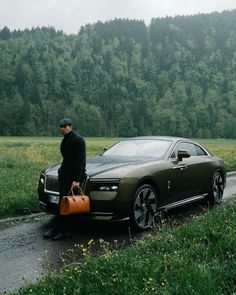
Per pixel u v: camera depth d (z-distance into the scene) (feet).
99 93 633.61
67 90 613.93
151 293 13.10
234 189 44.62
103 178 23.80
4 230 24.89
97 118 540.11
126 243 22.36
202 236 19.76
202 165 32.17
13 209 29.48
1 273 17.67
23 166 58.54
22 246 21.58
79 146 22.71
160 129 526.16
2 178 42.63
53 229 23.34
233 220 21.89
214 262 16.22
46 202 25.44
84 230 25.03
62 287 14.19
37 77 597.11
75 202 22.29
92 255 19.79
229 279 15.19
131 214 24.30
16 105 510.99
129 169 24.90
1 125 499.51
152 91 654.53
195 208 32.45
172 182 27.94
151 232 24.82
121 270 15.19
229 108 570.87
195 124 541.75
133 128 552.00
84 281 14.53
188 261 16.10
